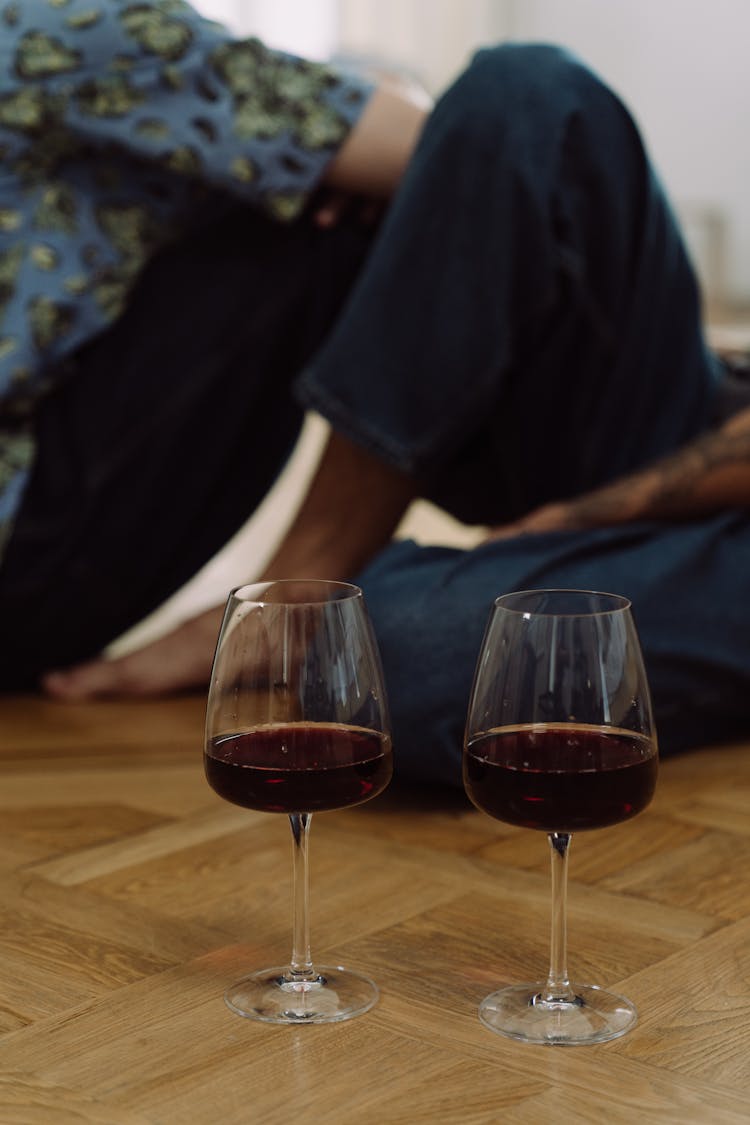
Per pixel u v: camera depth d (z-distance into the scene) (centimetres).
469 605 143
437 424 159
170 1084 91
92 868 129
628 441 169
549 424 168
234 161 170
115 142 169
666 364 171
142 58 168
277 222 178
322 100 173
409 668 143
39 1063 94
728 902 120
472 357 157
